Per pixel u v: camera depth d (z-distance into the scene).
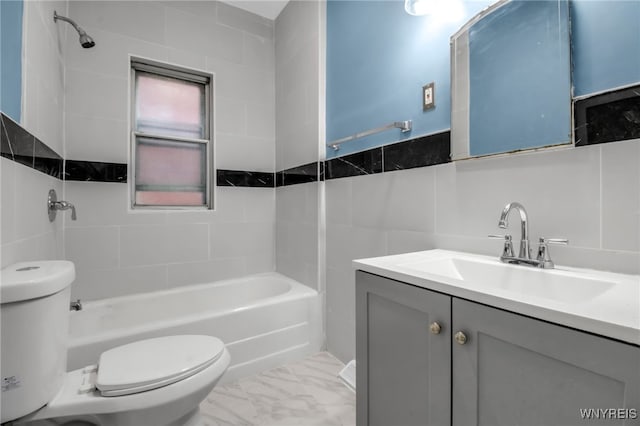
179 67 2.22
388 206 1.56
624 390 0.47
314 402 1.50
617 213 0.82
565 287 0.83
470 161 1.19
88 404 0.91
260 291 2.42
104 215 1.96
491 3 1.12
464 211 1.21
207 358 1.10
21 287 0.83
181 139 2.29
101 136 1.94
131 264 2.04
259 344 1.77
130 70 2.10
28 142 1.20
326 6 2.02
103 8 1.95
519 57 1.02
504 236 1.05
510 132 1.05
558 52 0.92
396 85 1.52
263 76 2.56
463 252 1.21
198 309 2.18
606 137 0.83
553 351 0.55
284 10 2.45
